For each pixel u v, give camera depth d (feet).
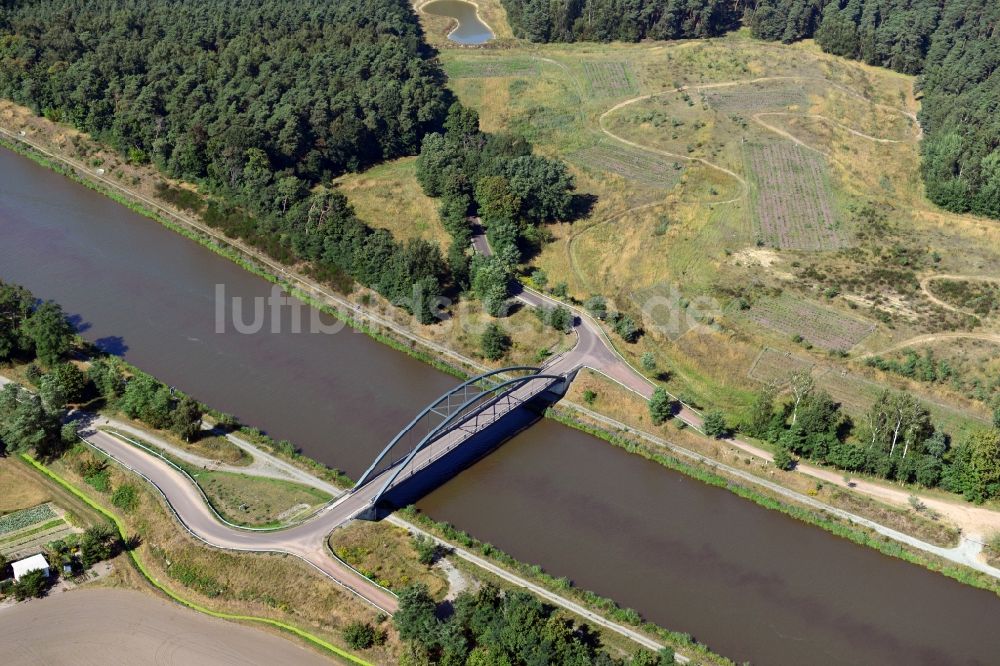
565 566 501.97
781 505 545.85
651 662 427.33
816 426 568.41
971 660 459.32
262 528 503.20
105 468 545.44
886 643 466.29
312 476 548.31
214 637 450.71
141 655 441.27
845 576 505.66
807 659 455.22
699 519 540.93
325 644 447.42
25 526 513.04
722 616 476.54
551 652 411.34
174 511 511.40
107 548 493.77
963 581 500.74
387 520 519.60
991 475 530.27
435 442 563.48
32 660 438.40
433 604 442.09
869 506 538.47
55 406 568.82
